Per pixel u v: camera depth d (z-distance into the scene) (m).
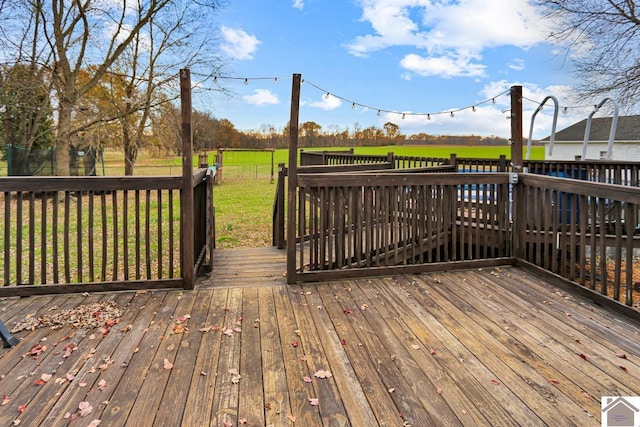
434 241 4.52
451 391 1.89
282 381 1.97
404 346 2.34
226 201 11.53
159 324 2.63
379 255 3.77
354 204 3.67
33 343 2.35
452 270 3.86
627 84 8.97
